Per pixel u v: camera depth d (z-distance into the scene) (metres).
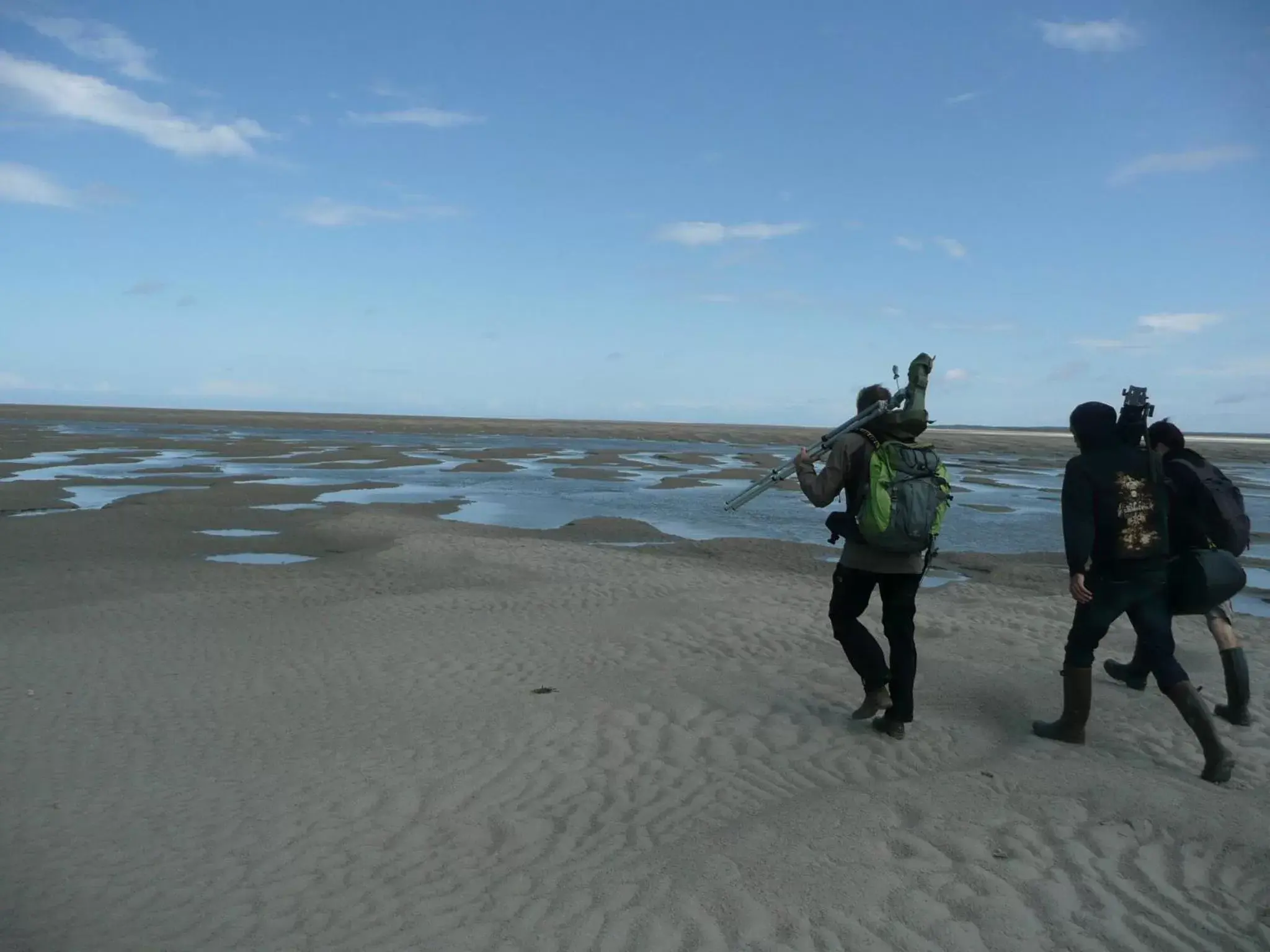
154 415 107.94
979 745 5.43
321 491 24.42
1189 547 5.17
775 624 8.85
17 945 3.31
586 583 11.95
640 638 8.29
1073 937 3.35
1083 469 5.07
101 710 6.27
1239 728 5.80
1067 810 4.35
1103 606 5.09
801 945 3.26
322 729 5.86
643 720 5.87
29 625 9.11
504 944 3.31
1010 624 9.41
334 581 12.20
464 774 5.03
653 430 102.31
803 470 5.27
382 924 3.47
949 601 11.28
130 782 4.95
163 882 3.83
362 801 4.67
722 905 3.51
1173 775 4.91
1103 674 7.02
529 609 10.02
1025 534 18.75
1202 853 3.99
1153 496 5.01
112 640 8.42
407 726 5.90
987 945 3.30
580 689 6.64
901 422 5.09
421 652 7.93
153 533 16.72
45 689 6.76
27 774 5.06
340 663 7.60
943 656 7.53
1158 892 3.68
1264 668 7.41
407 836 4.28
